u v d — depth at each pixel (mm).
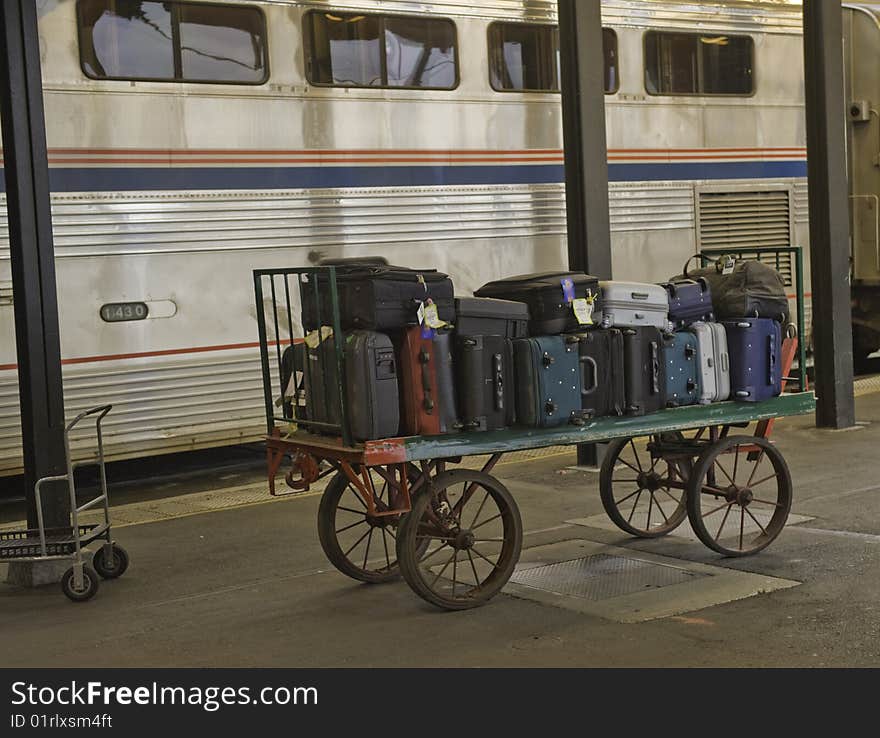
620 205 10820
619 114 10805
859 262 12562
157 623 5695
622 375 6082
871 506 7367
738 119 11570
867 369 14352
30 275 6570
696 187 11297
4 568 7023
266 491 8836
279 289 9297
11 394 8344
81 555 6141
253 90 9086
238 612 5820
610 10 10719
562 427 5945
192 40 8844
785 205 11945
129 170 8641
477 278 10141
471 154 10070
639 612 5492
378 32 9602
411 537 5523
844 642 4977
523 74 10336
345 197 9492
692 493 6273
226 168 9000
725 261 6793
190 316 8914
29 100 6516
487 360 5652
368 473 5570
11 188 6516
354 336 5504
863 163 12461
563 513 7637
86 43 8469
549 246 10516
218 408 9078
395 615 5648
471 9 10016
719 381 6430
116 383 8648
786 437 9852
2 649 5395
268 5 9125
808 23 9992
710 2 11320
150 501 8758
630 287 6160
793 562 6230
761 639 5059
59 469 6680
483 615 5578
